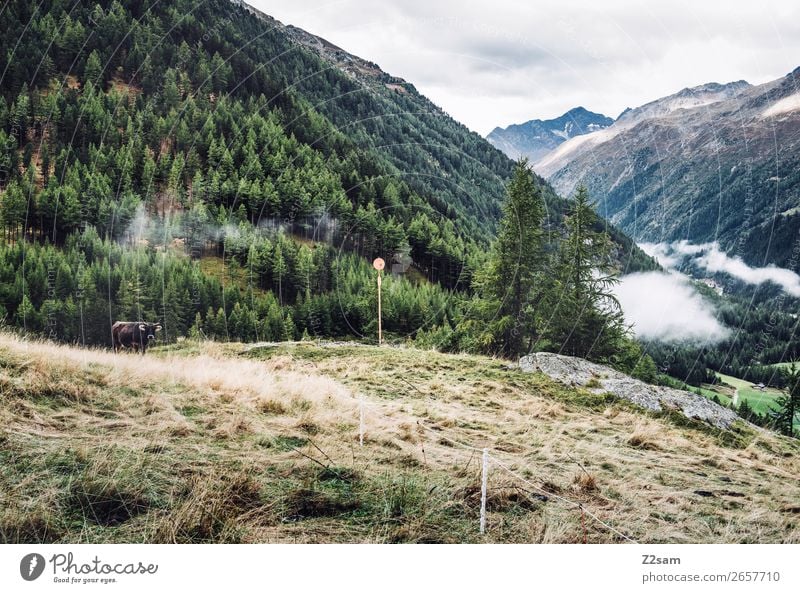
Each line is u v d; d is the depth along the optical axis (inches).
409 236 2230.6
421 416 405.7
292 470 269.9
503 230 1079.0
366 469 281.0
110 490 225.8
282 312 2034.9
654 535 248.1
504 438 371.9
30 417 289.4
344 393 444.8
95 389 349.1
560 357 611.8
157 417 322.3
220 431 310.5
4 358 362.3
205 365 500.4
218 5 4950.8
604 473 322.3
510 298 1035.3
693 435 458.6
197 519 217.0
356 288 2033.7
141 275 2097.7
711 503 295.1
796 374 1231.5
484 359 636.7
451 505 249.4
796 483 354.6
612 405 505.4
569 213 1100.5
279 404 378.9
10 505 212.1
